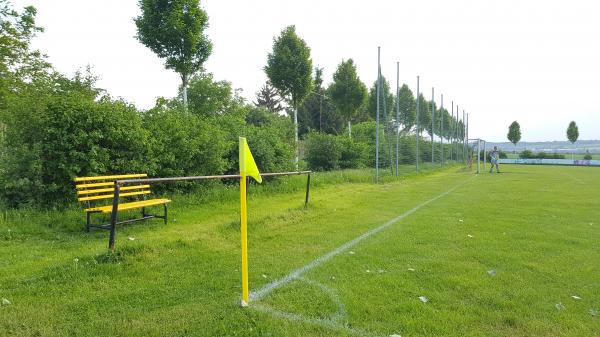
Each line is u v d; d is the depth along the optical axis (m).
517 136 74.31
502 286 4.32
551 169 35.41
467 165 38.03
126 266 4.70
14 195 7.34
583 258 5.49
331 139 23.33
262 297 3.91
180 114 11.34
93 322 3.29
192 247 5.73
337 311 3.60
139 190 8.41
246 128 13.88
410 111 40.97
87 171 7.91
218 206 9.38
